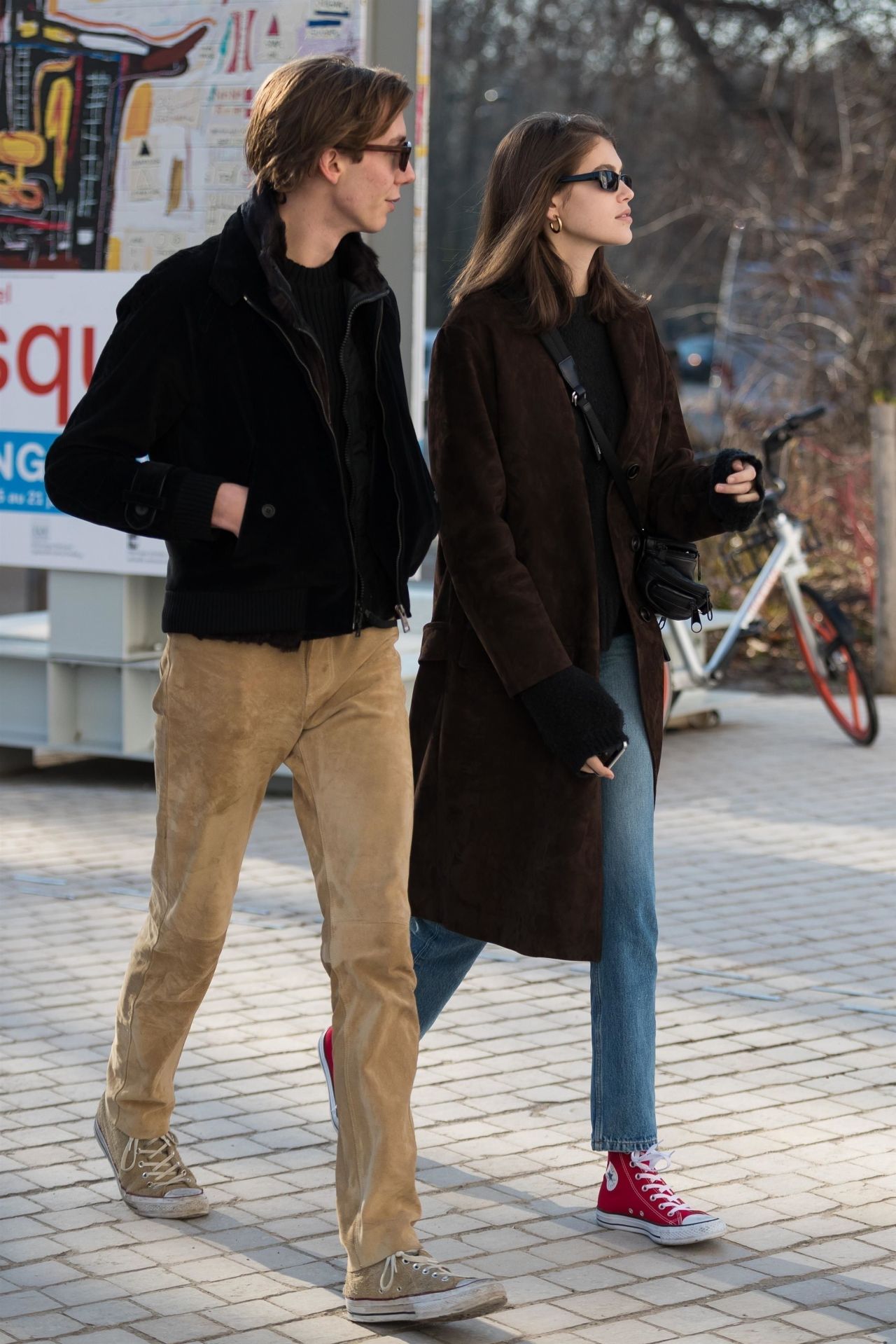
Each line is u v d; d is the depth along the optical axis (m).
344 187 6.77
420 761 8.02
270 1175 8.31
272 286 6.69
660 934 12.84
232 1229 7.68
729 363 32.59
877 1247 7.53
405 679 16.89
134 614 17.45
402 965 6.93
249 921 13.02
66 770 19.05
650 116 51.97
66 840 15.59
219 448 6.82
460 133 74.81
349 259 7.02
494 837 7.70
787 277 32.19
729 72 49.59
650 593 7.81
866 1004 11.19
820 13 43.84
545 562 7.66
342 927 6.93
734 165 40.88
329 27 15.76
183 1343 6.59
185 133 16.36
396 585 7.03
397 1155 6.83
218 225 16.34
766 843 15.84
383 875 6.94
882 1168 8.44
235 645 6.92
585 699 7.39
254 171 6.89
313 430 6.83
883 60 40.69
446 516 7.60
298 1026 10.60
